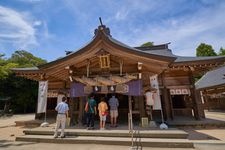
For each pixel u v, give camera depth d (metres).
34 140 7.57
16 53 39.22
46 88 11.06
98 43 8.98
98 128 8.56
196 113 11.78
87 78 9.33
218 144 6.80
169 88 12.59
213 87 22.39
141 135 7.27
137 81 8.96
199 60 11.66
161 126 8.30
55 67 9.51
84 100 10.02
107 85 9.10
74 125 9.58
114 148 6.32
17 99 31.97
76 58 9.33
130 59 9.30
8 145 6.96
